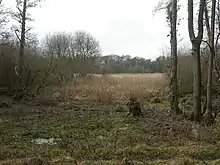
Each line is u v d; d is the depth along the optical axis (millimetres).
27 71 29594
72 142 13523
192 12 18266
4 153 11953
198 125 16250
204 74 25484
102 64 45688
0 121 18344
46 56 31656
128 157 11500
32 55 30672
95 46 48500
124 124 17375
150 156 11625
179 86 29828
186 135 14289
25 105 25359
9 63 30609
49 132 15570
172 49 21203
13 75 30609
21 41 29141
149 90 29875
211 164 10445
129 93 28344
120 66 48781
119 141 13562
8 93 30156
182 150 11969
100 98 27375
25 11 29172
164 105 25547
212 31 18516
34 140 14109
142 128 16141
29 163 10539
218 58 22719
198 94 18219
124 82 30984
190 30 18312
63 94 28172
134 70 47094
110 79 32719
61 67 32750
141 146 12375
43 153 11953
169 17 22016
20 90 28094
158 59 39344
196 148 12203
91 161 10930
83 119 18953
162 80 31250
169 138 13828
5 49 30609
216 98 26062
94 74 36625
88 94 28484
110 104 26234
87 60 36938
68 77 32406
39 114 21078
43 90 28969
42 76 29812
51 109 23422
